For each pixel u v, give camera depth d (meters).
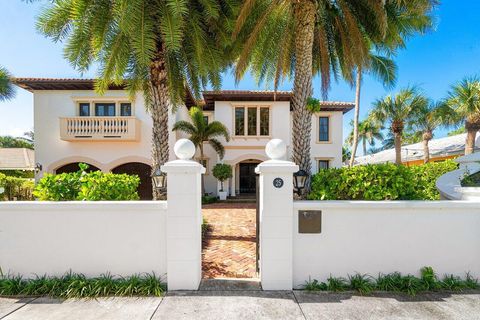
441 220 3.92
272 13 8.34
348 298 3.56
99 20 6.64
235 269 4.89
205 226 8.48
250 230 8.34
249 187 20.53
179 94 9.25
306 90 7.82
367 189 4.40
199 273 4.03
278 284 3.80
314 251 3.92
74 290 3.61
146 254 3.93
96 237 3.93
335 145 19.02
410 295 3.61
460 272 3.91
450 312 3.22
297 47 7.88
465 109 13.67
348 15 7.38
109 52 7.37
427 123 16.62
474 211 3.93
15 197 13.45
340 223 3.92
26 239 3.91
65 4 6.81
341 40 8.40
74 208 3.88
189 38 7.54
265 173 3.80
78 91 15.38
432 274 3.81
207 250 6.11
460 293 3.66
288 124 17.64
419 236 3.92
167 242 3.80
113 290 3.67
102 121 14.95
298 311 3.25
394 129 17.33
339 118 19.09
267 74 11.00
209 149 18.91
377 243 3.92
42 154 15.26
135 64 8.38
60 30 7.11
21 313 3.20
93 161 15.51
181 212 3.79
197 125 16.11
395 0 7.15
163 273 3.94
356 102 15.94
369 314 3.18
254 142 17.73
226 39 7.52
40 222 3.91
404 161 20.53
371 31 8.35
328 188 4.65
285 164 3.80
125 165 16.36
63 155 15.41
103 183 4.68
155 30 7.11
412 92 16.70
